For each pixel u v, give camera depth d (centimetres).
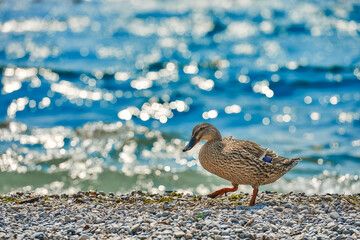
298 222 732
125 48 2783
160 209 791
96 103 2019
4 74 2320
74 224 702
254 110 1947
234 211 773
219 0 3809
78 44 2845
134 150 1508
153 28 3145
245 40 2930
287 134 1669
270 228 696
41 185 1223
